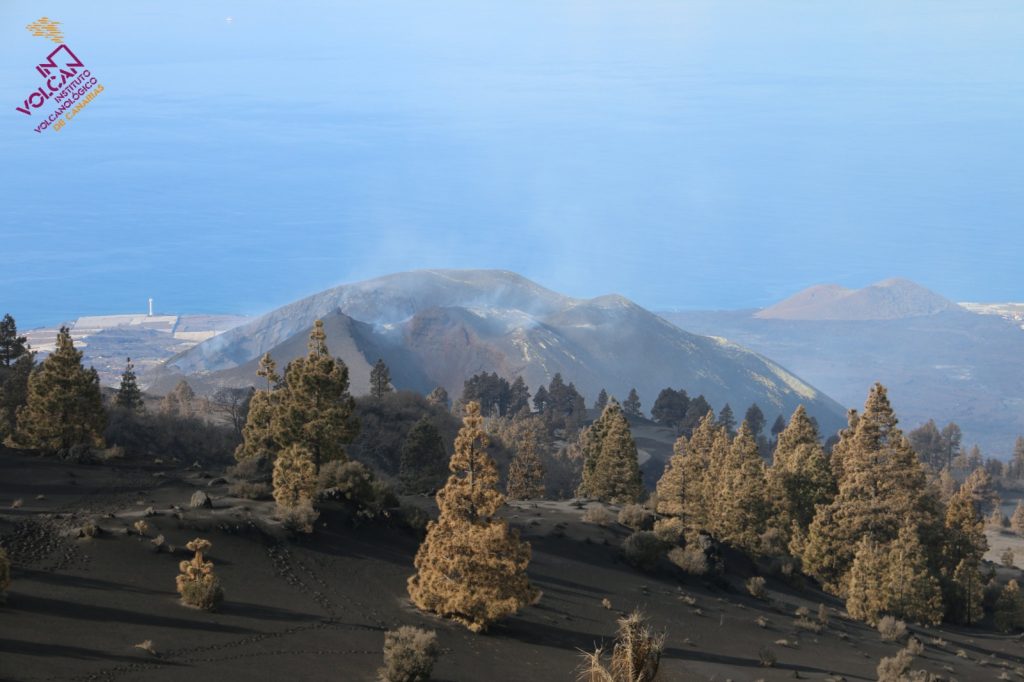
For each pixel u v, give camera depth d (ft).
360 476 229.25
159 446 425.28
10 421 355.56
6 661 109.81
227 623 143.54
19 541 161.79
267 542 187.52
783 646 211.20
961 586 323.78
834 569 339.57
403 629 141.28
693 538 284.41
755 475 329.93
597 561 252.21
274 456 297.53
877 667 203.92
